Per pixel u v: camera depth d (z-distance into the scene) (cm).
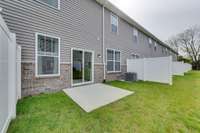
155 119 337
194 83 985
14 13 476
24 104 414
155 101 492
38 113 352
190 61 3478
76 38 738
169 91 680
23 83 494
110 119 331
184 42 3522
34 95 526
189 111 395
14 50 312
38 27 547
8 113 282
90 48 843
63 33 659
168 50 2973
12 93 311
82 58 788
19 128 274
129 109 404
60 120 318
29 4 519
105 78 970
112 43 1059
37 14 545
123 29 1210
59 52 635
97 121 319
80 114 357
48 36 586
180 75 1686
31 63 520
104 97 535
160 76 968
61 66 647
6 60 267
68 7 689
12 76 310
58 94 561
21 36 493
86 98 514
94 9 882
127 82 965
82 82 789
